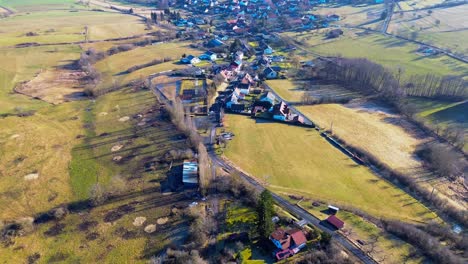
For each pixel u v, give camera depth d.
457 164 101.19
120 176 94.50
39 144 110.31
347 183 92.44
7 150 106.75
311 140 112.38
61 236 76.25
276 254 67.19
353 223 77.00
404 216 80.94
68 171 97.75
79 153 105.94
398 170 98.44
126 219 80.19
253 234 73.56
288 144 109.81
